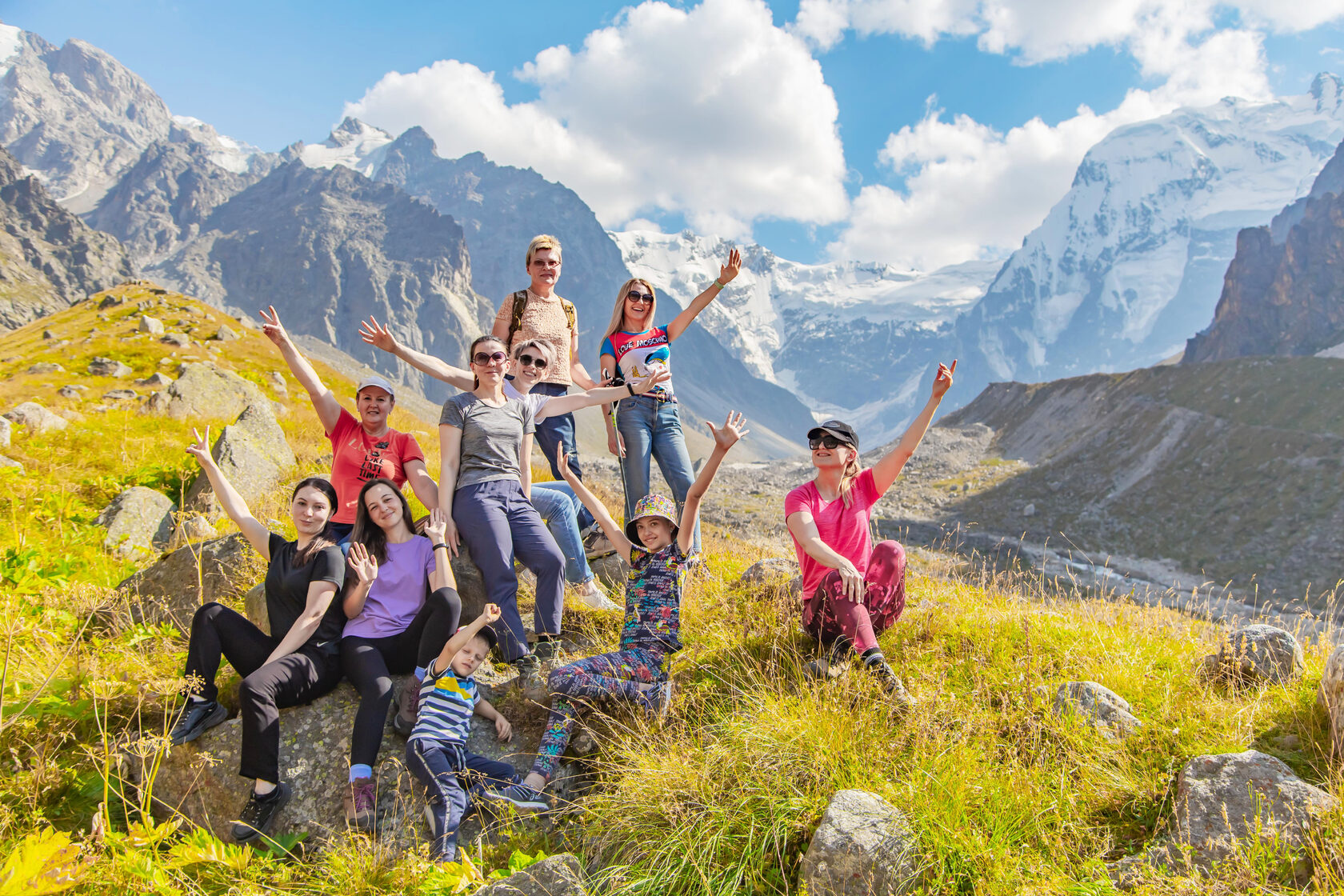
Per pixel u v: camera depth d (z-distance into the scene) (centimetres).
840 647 532
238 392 1798
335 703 529
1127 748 441
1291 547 8156
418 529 597
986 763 426
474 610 627
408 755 477
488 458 608
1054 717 467
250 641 527
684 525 560
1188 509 9594
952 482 12506
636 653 530
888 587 557
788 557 823
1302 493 8931
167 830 423
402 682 549
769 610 634
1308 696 468
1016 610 634
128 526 958
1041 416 15125
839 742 438
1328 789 380
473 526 583
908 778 414
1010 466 13150
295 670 502
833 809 382
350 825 461
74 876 353
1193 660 548
